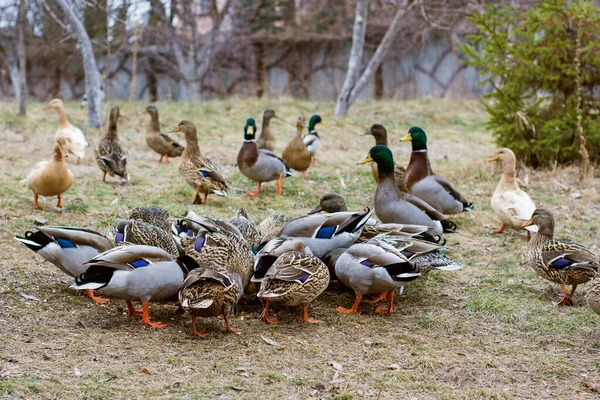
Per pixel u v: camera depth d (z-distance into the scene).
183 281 5.77
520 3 18.67
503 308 6.41
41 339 5.24
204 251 6.19
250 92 26.03
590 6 12.77
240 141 15.13
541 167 12.95
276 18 25.98
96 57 26.92
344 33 24.84
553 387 4.89
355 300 6.53
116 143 10.70
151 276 5.50
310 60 25.45
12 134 13.82
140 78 27.25
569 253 6.47
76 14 15.92
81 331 5.47
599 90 13.52
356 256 6.11
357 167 13.05
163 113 17.42
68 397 4.33
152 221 7.29
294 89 25.72
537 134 12.81
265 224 7.79
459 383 4.91
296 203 10.16
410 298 6.72
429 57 23.84
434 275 7.38
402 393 4.68
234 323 5.89
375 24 24.09
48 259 5.91
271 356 5.20
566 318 6.24
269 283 5.69
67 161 12.26
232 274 6.07
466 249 8.38
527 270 7.62
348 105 18.47
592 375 5.09
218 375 4.82
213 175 9.55
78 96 28.58
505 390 4.81
